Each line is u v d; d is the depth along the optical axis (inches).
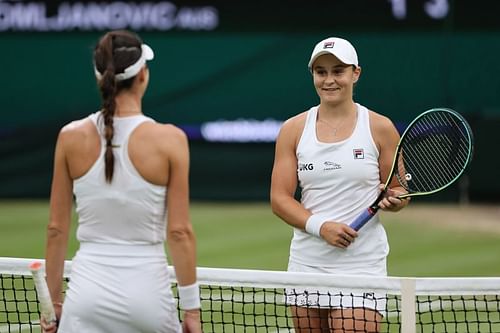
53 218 645.3
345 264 786.8
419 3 2331.4
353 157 783.1
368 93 2354.8
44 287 639.8
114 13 2368.4
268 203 2351.1
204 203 2363.4
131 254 625.9
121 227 625.3
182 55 2368.4
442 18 2329.0
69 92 2384.4
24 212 2172.7
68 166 637.9
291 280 764.0
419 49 2340.1
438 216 2114.9
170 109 2379.4
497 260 1606.8
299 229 793.6
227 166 2380.7
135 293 621.0
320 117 802.8
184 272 625.9
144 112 2375.7
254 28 2359.7
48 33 2377.0
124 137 622.8
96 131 630.5
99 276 624.1
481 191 2315.5
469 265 1558.8
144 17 2363.4
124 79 626.5
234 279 772.0
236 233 1891.0
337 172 784.3
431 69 2340.1
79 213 637.9
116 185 621.0
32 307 1149.7
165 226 639.8
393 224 2005.4
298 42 2357.3
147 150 620.4
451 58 2331.4
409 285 750.5
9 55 2380.7
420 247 1739.7
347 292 765.9
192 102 2379.4
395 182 809.5
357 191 786.8
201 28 2363.4
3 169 2381.9
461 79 2331.4
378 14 2337.6
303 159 795.4
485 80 2322.8
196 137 2379.4
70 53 2379.4
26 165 2385.6
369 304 768.9
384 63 2347.4
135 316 621.6
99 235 630.5
